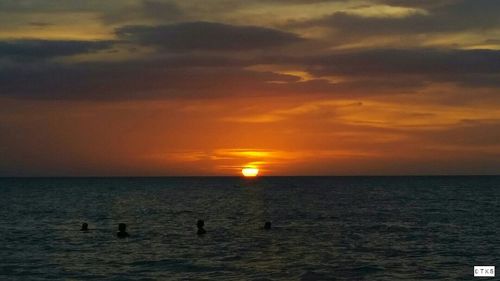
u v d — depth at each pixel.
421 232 53.03
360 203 98.25
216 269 34.62
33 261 37.75
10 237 50.62
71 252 41.56
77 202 106.31
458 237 48.97
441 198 112.50
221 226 60.59
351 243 45.53
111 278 32.22
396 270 33.78
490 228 55.94
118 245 45.28
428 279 31.22
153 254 40.41
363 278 31.62
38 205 96.44
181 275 32.91
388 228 56.81
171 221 67.06
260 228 57.69
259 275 32.69
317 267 34.94
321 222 63.84
